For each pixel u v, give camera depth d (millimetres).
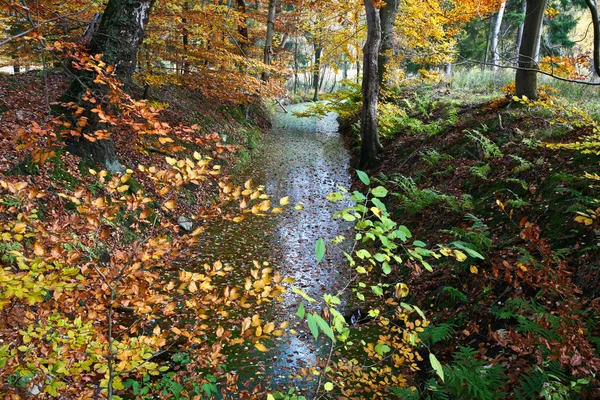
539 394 2705
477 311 4262
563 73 7094
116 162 7234
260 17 16844
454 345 4078
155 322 4770
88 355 2475
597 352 2746
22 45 7383
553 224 4668
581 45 17812
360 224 1893
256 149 15523
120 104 2766
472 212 6250
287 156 15219
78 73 6625
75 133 2703
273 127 21688
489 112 9844
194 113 12891
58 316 2346
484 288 4410
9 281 1843
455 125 10258
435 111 12867
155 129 2453
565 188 4941
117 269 2158
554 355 2350
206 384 2727
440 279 5258
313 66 18312
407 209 7660
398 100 15281
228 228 8461
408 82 17141
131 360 2344
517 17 18297
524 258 3951
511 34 22844
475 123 9531
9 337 2525
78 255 2129
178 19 10273
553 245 4332
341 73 50938
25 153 5691
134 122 2564
